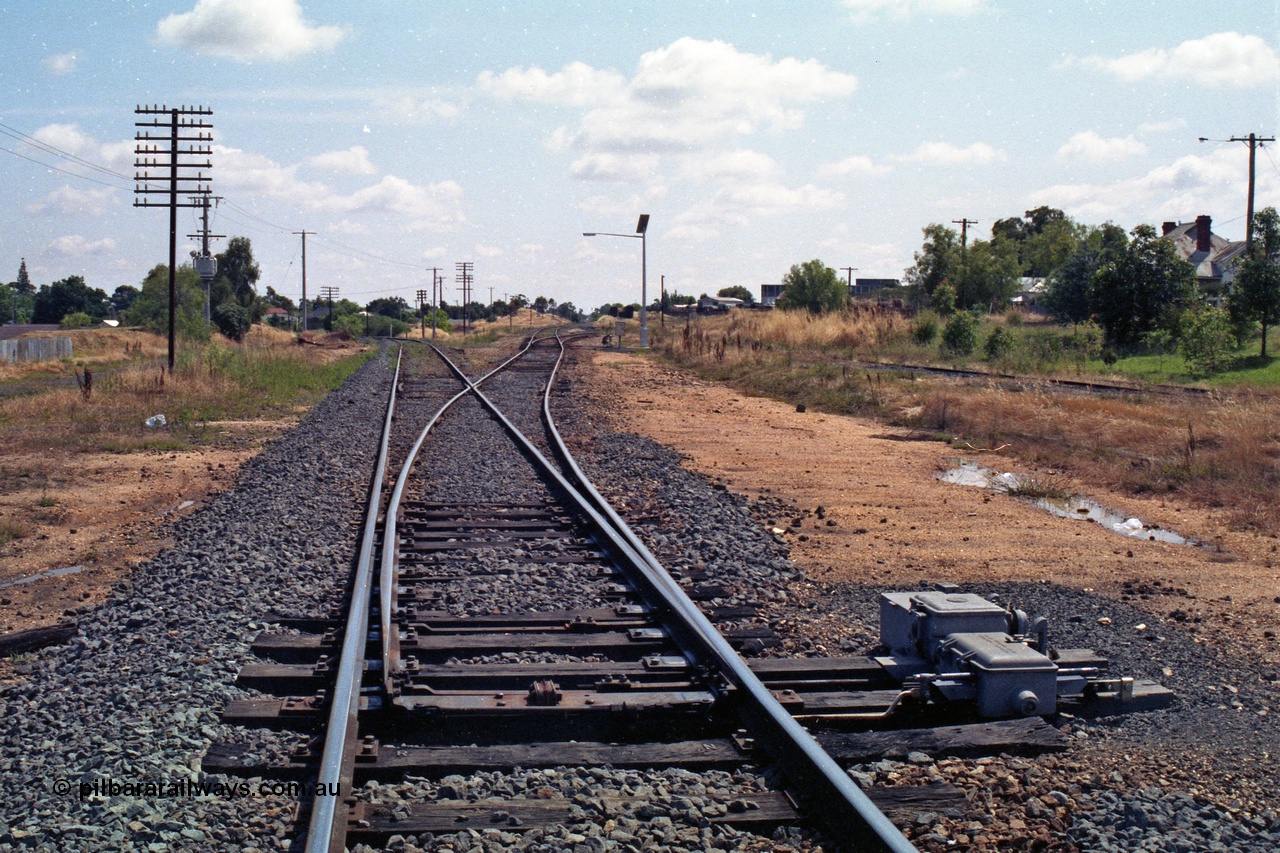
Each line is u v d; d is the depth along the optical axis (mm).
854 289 122750
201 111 32125
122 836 4035
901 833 3895
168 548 9688
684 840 4094
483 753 4840
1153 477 13531
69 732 5113
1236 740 5258
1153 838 4121
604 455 15938
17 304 148375
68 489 13391
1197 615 7531
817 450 16750
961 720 5574
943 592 6492
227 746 4906
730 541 9680
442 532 10164
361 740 4945
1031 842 4121
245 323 72125
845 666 6184
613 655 6688
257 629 7043
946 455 16391
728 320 77125
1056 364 33969
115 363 47219
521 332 98500
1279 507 11406
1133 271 45531
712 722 5535
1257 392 23266
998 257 85875
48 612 7750
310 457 15406
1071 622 7336
